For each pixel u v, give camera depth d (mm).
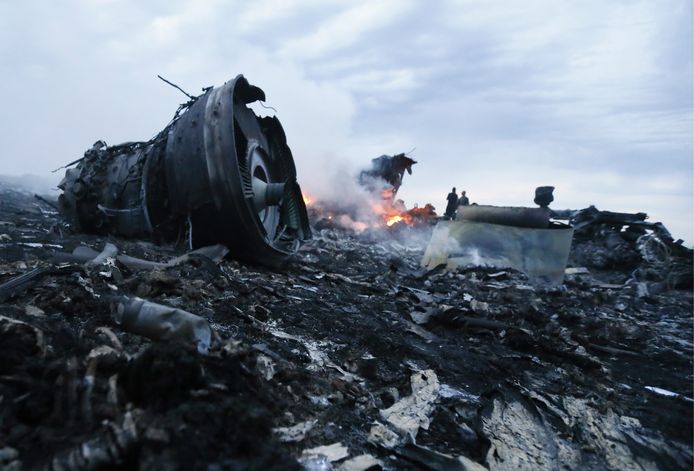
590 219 17984
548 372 5684
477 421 3992
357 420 3645
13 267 6188
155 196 9914
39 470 2166
